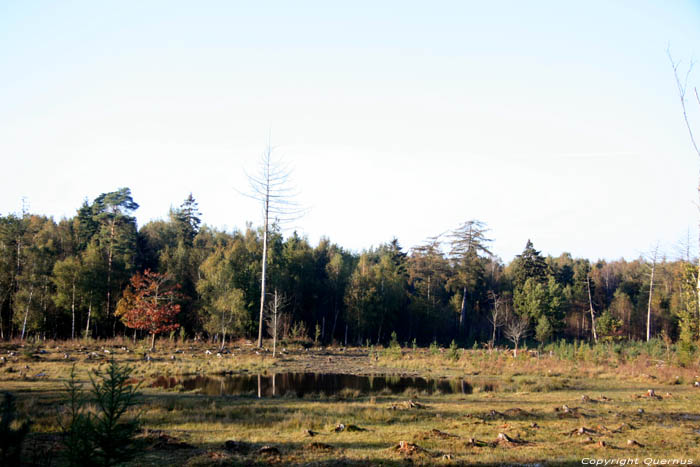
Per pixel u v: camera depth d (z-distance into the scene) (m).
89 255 52.41
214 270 54.59
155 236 74.31
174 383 23.48
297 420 14.50
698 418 16.86
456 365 37.31
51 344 41.59
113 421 7.52
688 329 35.69
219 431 13.14
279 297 49.50
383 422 15.06
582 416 16.53
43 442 10.48
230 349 43.84
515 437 13.27
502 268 103.56
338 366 35.50
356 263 83.94
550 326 66.94
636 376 30.55
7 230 49.19
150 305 40.47
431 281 81.12
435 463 10.30
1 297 48.00
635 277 96.00
